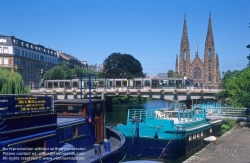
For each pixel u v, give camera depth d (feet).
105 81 241.76
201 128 96.27
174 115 99.09
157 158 82.64
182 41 538.06
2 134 33.50
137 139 86.07
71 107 57.16
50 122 41.47
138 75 362.74
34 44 340.59
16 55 294.66
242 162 49.34
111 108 258.37
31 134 37.96
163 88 223.71
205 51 523.70
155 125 85.97
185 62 536.01
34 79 334.85
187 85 231.50
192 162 49.57
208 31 527.81
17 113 35.53
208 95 205.98
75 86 246.68
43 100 40.06
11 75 134.82
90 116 56.70
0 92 128.67
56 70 314.96
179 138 82.89
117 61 356.18
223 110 132.98
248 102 136.15
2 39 289.33
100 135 61.62
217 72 542.98
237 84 141.08
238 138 75.36
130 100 381.81
